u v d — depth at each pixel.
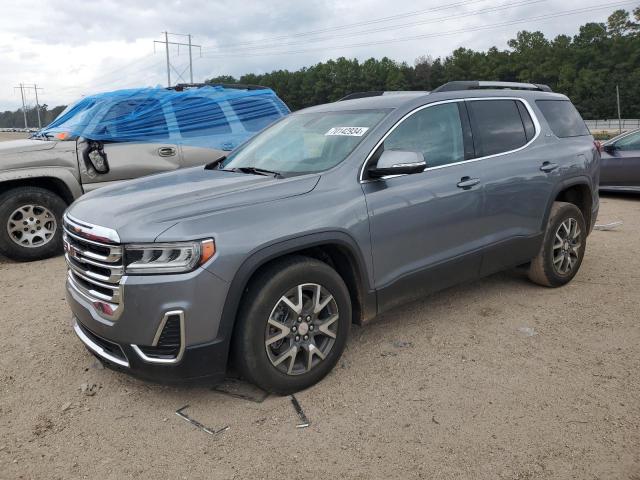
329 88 107.81
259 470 2.74
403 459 2.79
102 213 3.21
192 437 3.02
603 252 6.56
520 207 4.66
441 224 4.05
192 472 2.74
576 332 4.24
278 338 3.25
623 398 3.29
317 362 3.45
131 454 2.89
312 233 3.29
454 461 2.77
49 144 6.75
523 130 4.89
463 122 4.40
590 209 5.51
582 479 2.62
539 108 5.13
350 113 4.22
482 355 3.89
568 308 4.73
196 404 3.34
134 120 7.21
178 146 7.44
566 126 5.38
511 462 2.75
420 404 3.28
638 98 84.75
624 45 94.94
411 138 4.00
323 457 2.82
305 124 4.41
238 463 2.80
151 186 3.78
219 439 2.99
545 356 3.86
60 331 4.48
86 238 3.14
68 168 6.77
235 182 3.61
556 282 5.17
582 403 3.25
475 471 2.69
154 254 2.92
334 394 3.40
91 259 3.14
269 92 8.55
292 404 3.30
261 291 3.14
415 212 3.86
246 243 3.04
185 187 3.60
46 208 6.66
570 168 5.10
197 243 2.92
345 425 3.09
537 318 4.53
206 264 2.94
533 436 2.95
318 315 3.46
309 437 2.99
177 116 7.56
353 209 3.51
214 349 3.03
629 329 4.27
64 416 3.25
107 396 3.47
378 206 3.65
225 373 3.13
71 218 3.41
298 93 110.56
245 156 4.45
